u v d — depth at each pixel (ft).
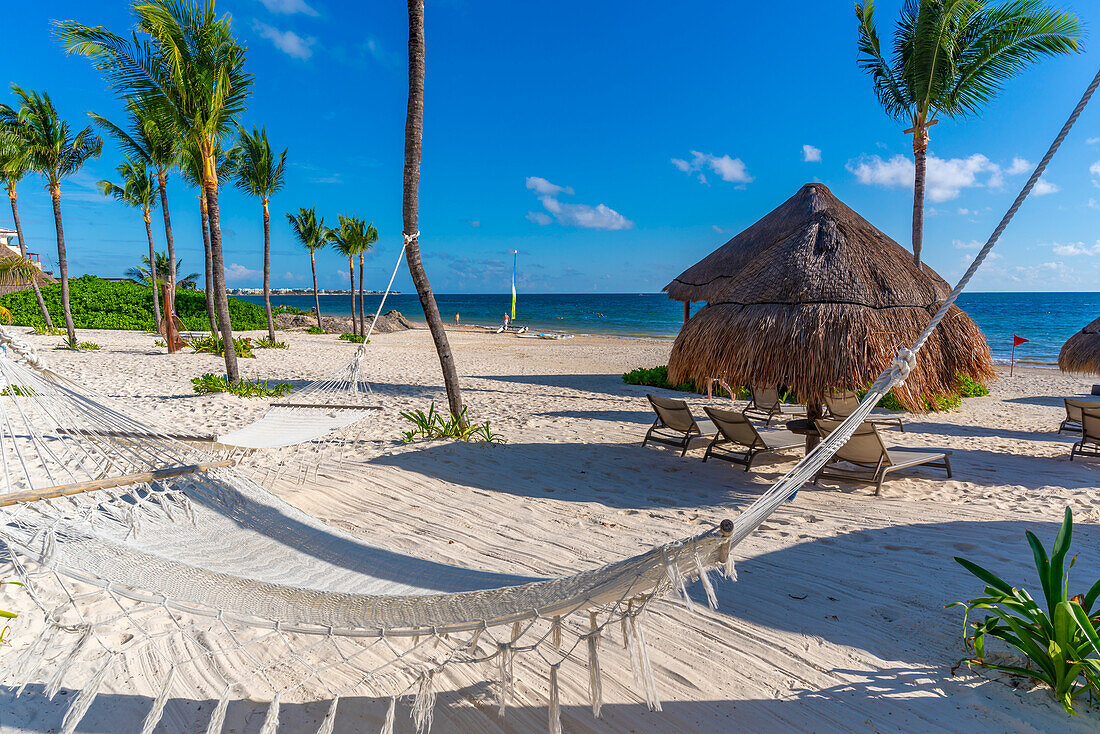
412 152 22.61
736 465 20.88
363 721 7.88
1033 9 32.04
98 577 7.05
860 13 36.81
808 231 18.83
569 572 12.26
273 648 9.43
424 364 56.59
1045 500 17.04
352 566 9.16
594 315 218.38
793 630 9.96
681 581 5.99
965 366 17.37
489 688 8.59
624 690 8.50
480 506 16.26
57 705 7.94
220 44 34.06
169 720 7.76
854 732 7.55
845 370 16.02
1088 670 7.80
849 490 18.07
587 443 24.03
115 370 43.98
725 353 17.97
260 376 44.37
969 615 10.34
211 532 9.84
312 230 95.04
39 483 15.52
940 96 34.47
